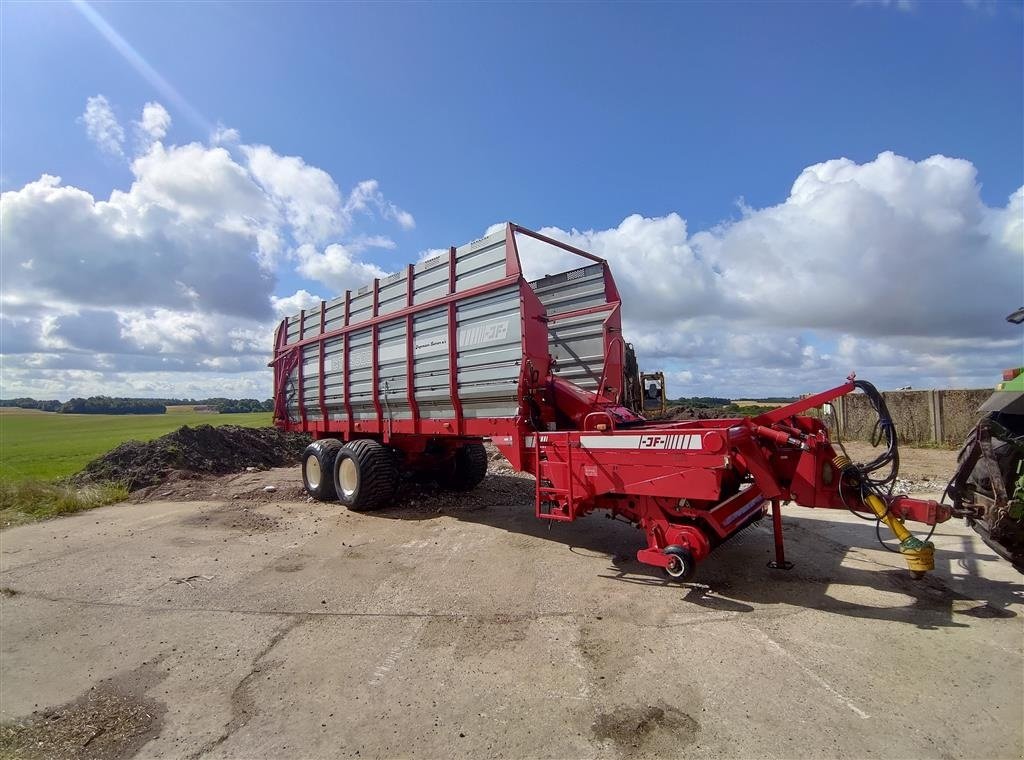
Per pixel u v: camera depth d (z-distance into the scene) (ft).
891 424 13.78
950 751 7.98
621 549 18.76
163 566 18.38
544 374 19.45
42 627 13.67
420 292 23.35
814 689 9.70
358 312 27.58
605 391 21.93
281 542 21.04
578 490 16.78
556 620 13.04
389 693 10.12
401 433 25.02
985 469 12.53
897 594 13.92
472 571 16.80
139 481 35.76
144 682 10.91
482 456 29.58
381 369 25.58
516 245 18.94
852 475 13.94
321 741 8.80
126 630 13.37
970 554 16.96
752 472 14.42
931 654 10.77
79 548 21.01
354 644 12.16
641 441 15.15
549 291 25.64
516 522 22.85
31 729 9.47
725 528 14.62
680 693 9.72
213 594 15.58
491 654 11.44
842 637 11.62
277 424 36.06
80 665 11.69
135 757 8.62
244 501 30.01
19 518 26.66
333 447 28.99
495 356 19.49
